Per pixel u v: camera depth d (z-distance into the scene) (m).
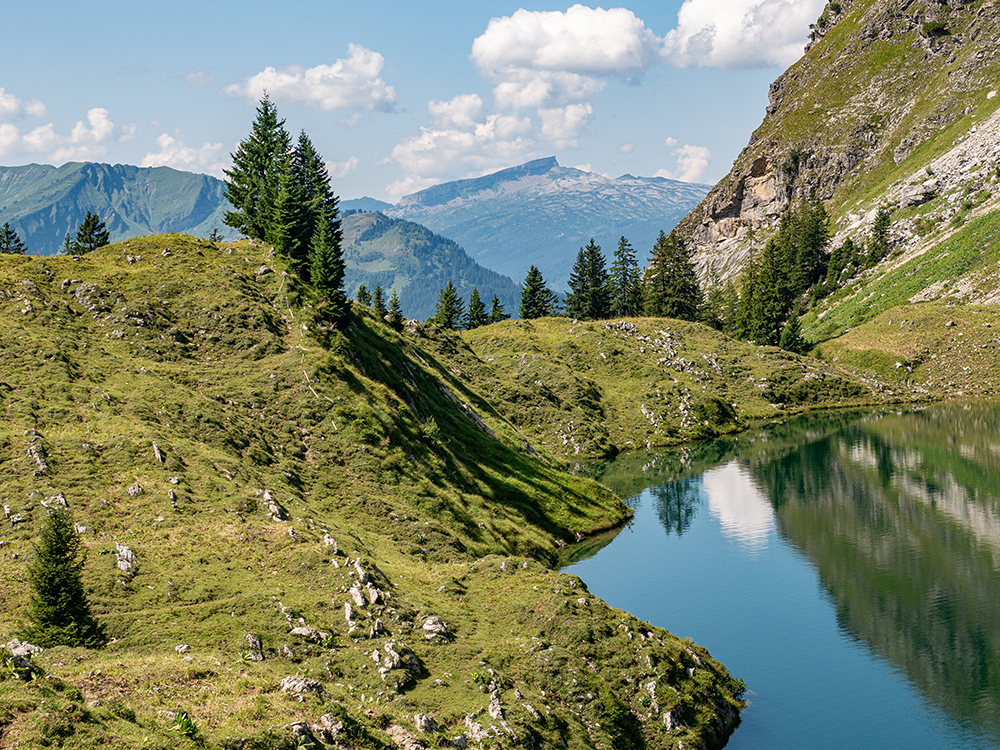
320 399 73.25
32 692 26.20
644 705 42.19
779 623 60.44
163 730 26.59
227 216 121.19
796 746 43.22
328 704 31.88
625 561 75.25
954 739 44.06
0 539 44.44
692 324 174.50
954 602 63.62
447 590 49.56
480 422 99.12
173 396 65.69
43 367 63.31
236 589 43.00
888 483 99.75
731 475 109.00
